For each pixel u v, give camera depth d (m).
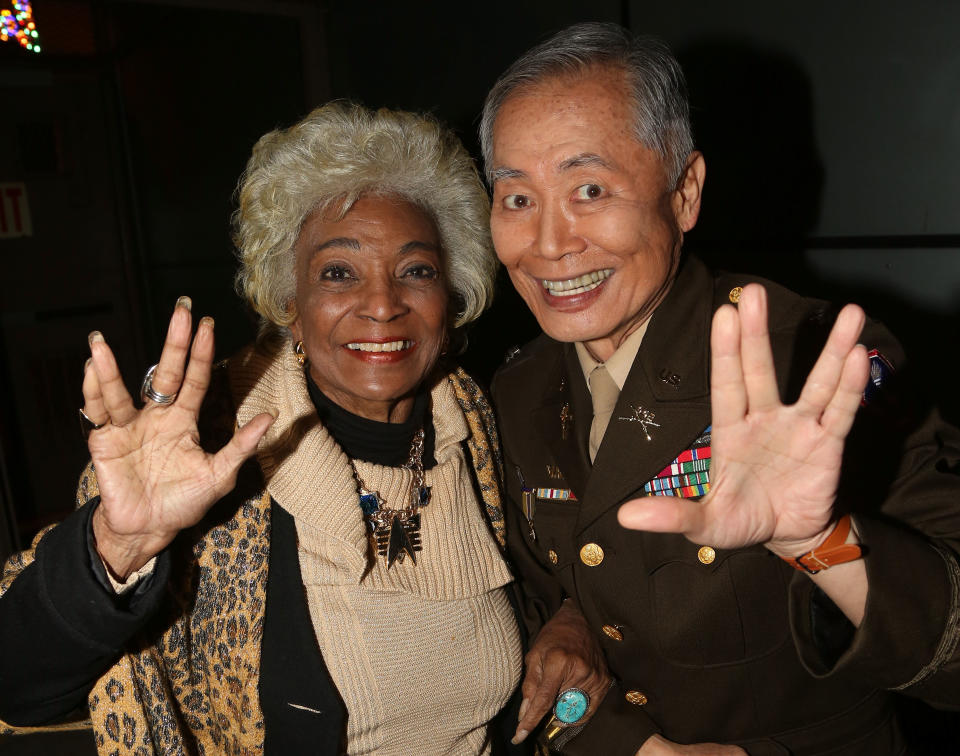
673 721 1.25
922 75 1.74
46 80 4.62
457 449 1.39
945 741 1.96
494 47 2.73
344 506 1.21
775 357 1.14
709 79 2.15
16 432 4.56
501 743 1.42
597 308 1.16
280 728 1.17
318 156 1.23
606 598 1.26
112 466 0.92
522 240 1.15
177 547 1.13
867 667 0.95
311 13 3.42
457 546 1.31
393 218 1.25
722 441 0.86
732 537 0.87
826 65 1.89
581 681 1.29
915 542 0.96
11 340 4.59
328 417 1.33
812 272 2.01
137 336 5.09
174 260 4.75
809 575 0.95
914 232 1.80
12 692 0.99
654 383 1.21
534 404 1.42
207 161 4.20
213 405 1.24
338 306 1.24
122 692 1.06
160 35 4.30
